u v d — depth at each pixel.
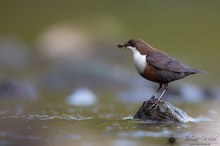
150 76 9.56
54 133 7.91
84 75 19.11
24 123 8.92
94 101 13.58
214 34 29.48
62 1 35.62
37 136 7.66
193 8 34.97
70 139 7.45
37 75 20.33
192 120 9.45
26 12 33.44
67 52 24.31
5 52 23.83
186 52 26.02
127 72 20.08
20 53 24.45
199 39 28.70
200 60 23.67
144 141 7.34
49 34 25.62
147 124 8.81
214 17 32.94
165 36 29.00
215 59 23.98
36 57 24.70
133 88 17.00
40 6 34.78
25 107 11.65
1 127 8.45
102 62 20.50
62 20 31.97
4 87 14.24
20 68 22.66
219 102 13.41
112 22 26.25
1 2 35.03
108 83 18.73
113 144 7.11
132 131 8.09
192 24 31.44
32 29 30.30
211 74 20.14
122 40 24.44
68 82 18.67
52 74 19.20
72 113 10.59
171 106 9.38
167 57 9.59
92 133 7.91
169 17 32.78
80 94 14.55
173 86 14.99
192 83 17.34
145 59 9.51
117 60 22.73
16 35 29.14
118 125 8.71
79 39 24.58
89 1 35.75
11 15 32.78
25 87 14.51
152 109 9.32
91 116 10.07
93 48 23.69
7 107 11.58
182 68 9.55
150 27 30.48
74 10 34.03
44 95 14.90
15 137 7.58
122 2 35.56
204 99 14.36
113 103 13.12
